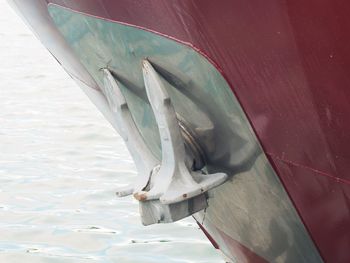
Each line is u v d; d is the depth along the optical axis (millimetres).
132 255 5348
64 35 3652
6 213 6145
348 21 2324
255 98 2752
